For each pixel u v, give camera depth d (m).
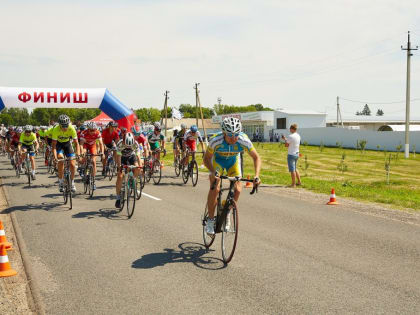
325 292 3.84
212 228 4.95
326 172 17.12
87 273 4.34
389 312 3.41
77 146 8.55
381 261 4.81
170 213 7.64
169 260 4.79
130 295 3.76
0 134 25.91
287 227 6.58
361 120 58.59
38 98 10.73
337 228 6.52
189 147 11.99
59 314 3.38
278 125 53.62
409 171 17.92
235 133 4.67
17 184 11.85
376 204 8.94
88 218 7.15
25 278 4.22
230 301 3.62
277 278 4.21
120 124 11.59
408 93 27.33
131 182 7.29
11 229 6.33
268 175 15.39
